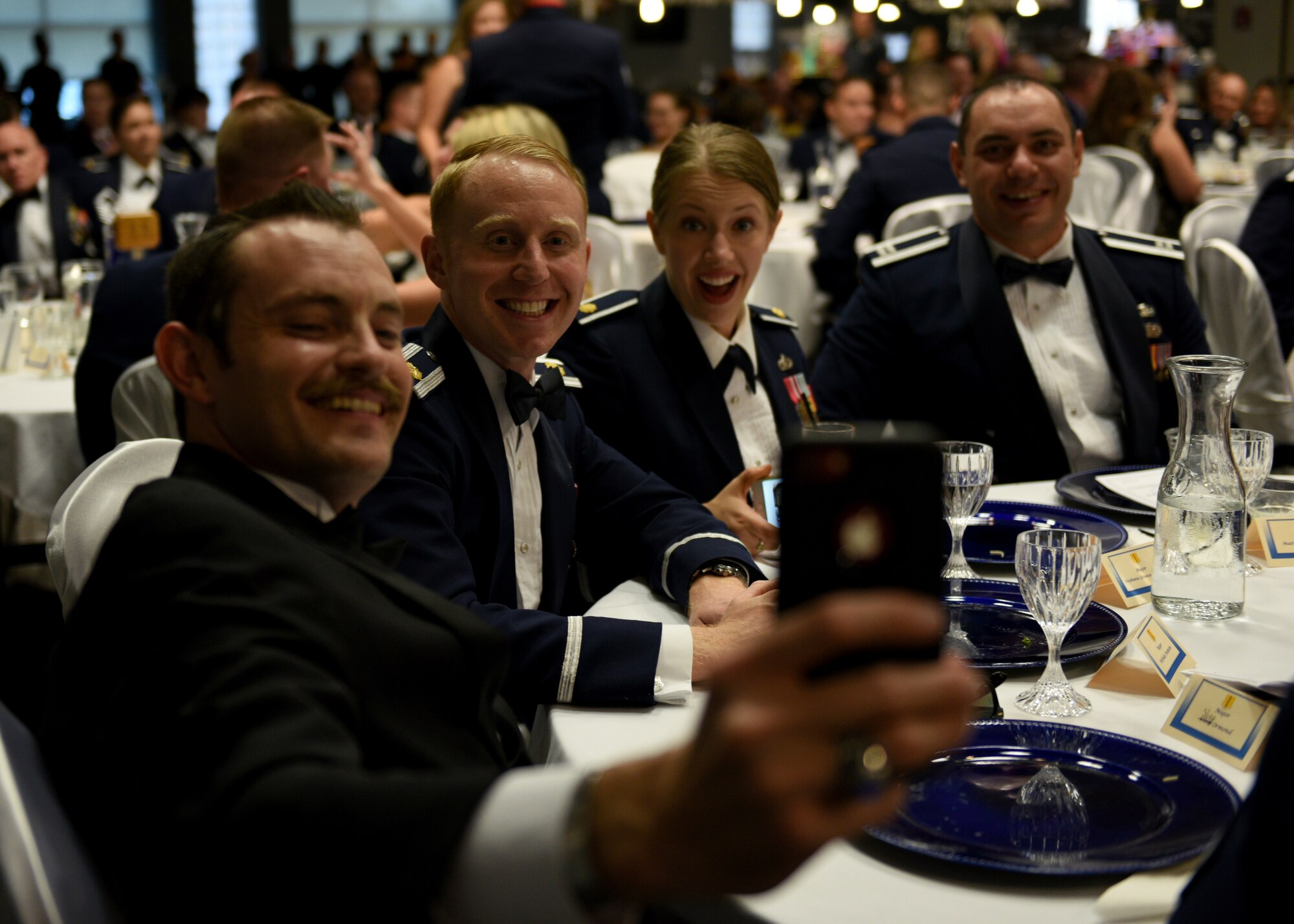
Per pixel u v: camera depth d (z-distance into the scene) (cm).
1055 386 271
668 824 58
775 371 238
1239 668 141
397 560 121
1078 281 274
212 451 109
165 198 525
